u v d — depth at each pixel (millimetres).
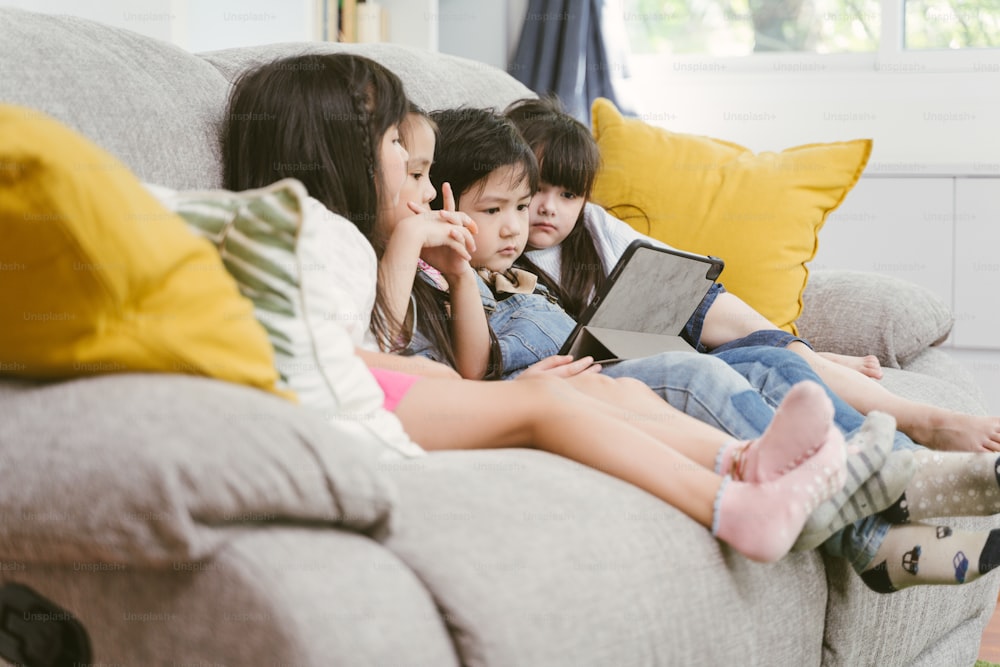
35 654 774
